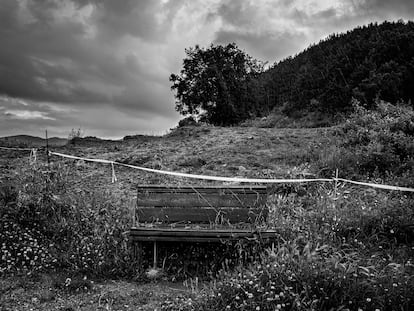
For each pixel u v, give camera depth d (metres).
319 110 28.97
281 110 33.91
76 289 5.42
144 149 11.97
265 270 4.97
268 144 11.79
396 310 4.52
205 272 5.87
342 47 38.84
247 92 27.34
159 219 6.41
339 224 6.44
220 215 6.39
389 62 28.14
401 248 6.02
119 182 8.95
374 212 6.70
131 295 5.33
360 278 4.89
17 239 6.38
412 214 6.57
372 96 25.08
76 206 7.11
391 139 10.06
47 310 4.94
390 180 8.32
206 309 4.71
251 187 6.55
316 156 10.04
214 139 12.95
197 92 25.98
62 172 8.53
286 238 6.02
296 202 7.71
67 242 6.39
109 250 6.10
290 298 4.57
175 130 15.27
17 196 7.30
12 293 5.30
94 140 14.15
